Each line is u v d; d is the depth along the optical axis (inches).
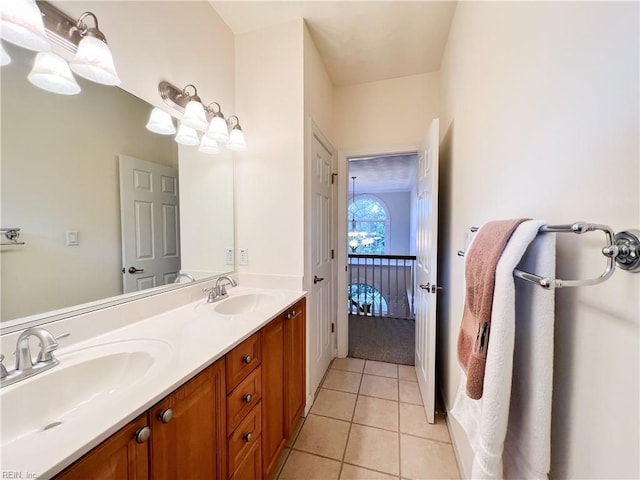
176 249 56.3
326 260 89.9
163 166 53.0
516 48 32.2
